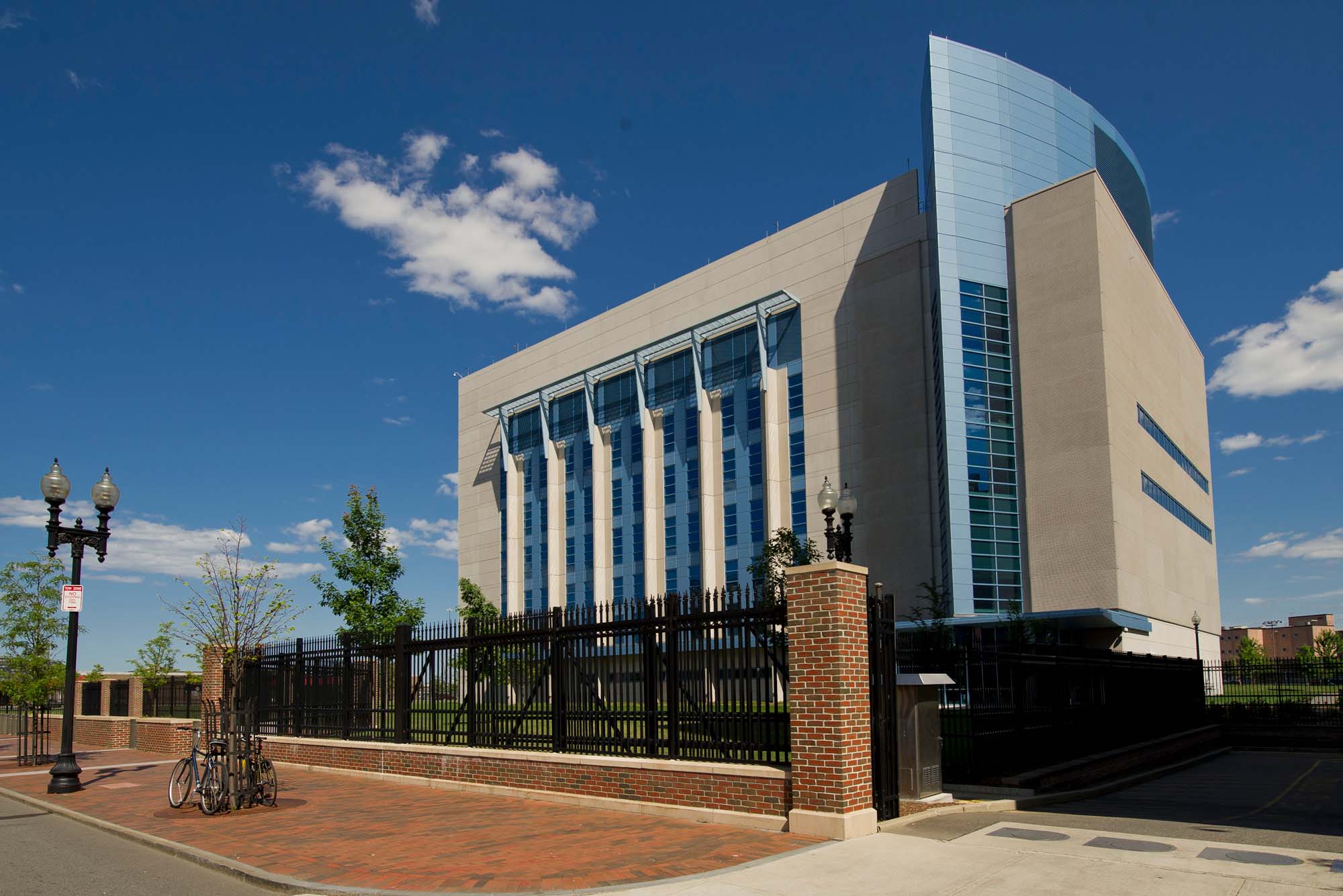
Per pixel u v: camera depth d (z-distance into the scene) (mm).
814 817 10984
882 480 51625
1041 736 18453
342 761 18875
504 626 16156
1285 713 33000
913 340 51500
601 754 14039
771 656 12164
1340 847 10625
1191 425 64750
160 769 21969
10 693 29750
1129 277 49969
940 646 18188
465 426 87188
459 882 9172
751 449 59344
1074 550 43688
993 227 49656
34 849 11969
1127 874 9055
